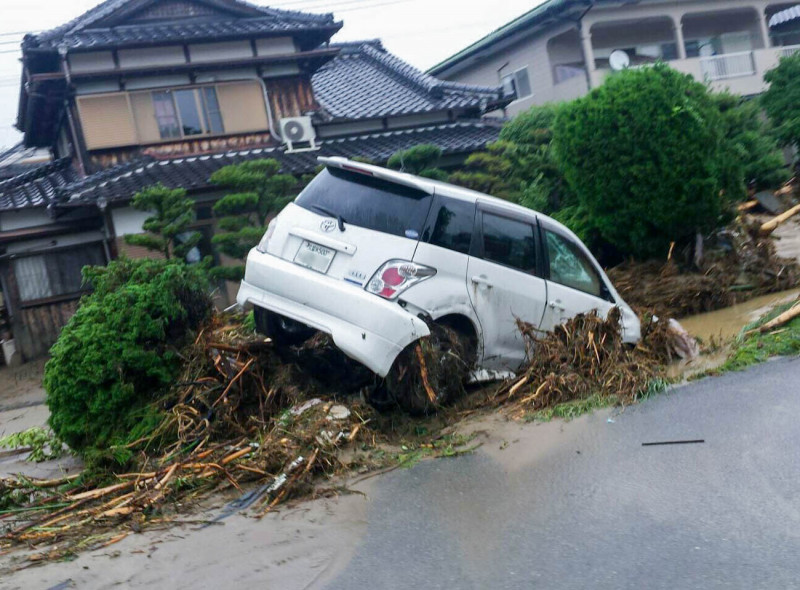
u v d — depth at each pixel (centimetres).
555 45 2553
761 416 550
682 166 1089
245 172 1421
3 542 446
